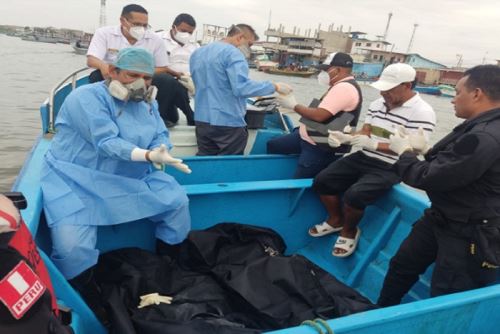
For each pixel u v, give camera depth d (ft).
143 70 6.88
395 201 9.45
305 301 6.95
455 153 5.88
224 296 7.09
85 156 7.11
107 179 7.03
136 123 7.42
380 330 5.19
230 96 11.71
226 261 8.09
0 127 32.50
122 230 8.47
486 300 5.90
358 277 9.37
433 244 7.26
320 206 10.78
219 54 11.32
